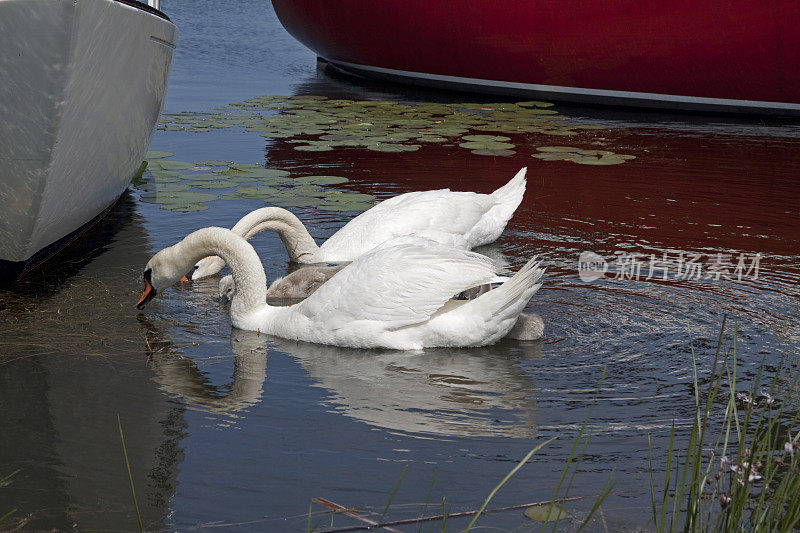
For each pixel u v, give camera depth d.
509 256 8.32
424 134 13.70
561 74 16.89
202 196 9.84
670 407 5.37
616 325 6.68
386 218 8.23
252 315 6.68
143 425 5.11
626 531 4.05
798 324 6.67
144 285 7.00
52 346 6.20
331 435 5.00
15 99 6.29
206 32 24.84
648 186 10.86
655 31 15.56
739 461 4.00
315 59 22.02
